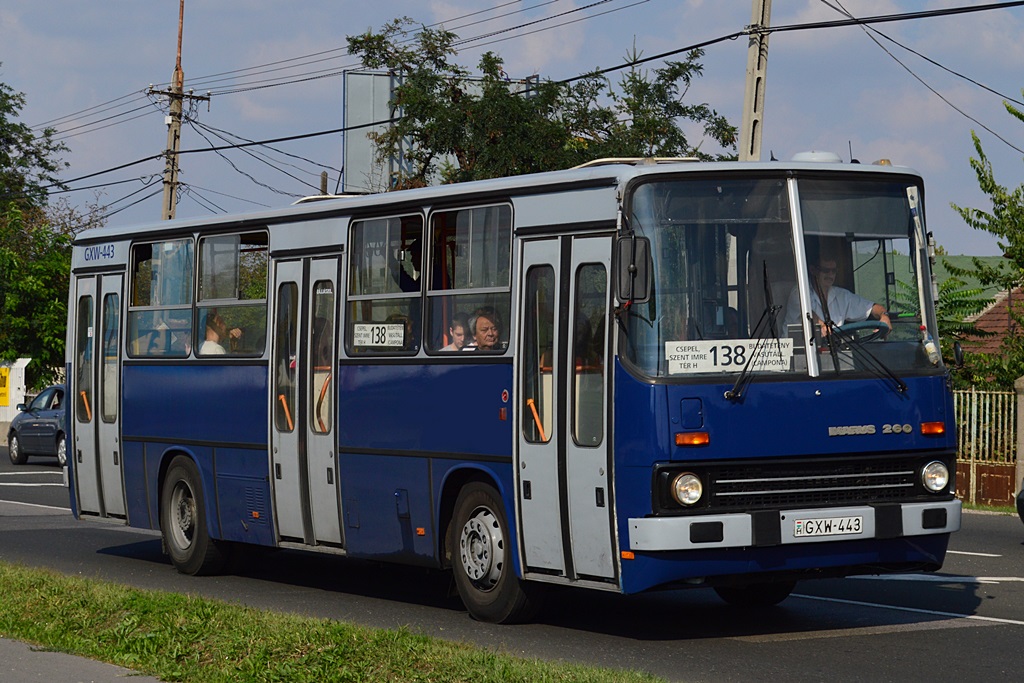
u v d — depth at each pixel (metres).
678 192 11.05
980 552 17.64
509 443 11.98
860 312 11.28
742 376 10.80
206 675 9.47
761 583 12.29
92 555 18.34
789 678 9.82
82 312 18.31
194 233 16.34
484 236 12.47
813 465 10.96
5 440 46.22
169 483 16.59
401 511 13.21
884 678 9.80
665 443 10.60
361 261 13.91
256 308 15.33
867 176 11.52
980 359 28.45
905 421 11.23
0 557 18.02
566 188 11.62
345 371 13.95
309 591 14.97
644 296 10.69
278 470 14.87
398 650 9.82
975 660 10.42
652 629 12.00
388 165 47.56
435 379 12.82
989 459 25.62
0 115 80.25
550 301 11.71
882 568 11.30
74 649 10.52
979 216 29.09
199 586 15.45
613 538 10.93
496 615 12.25
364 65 49.00
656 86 48.62
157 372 16.84
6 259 45.88
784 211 11.23
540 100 43.78
